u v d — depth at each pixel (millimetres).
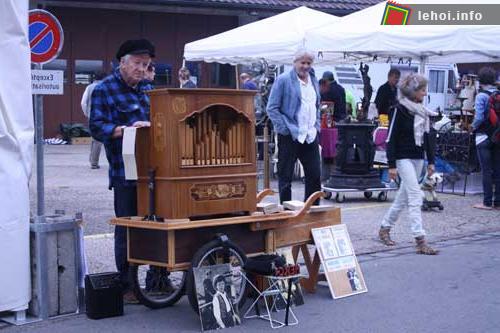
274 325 5465
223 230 5527
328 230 6387
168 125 5199
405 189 8086
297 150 8109
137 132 5414
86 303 5613
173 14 22797
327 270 6238
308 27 11773
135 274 5746
